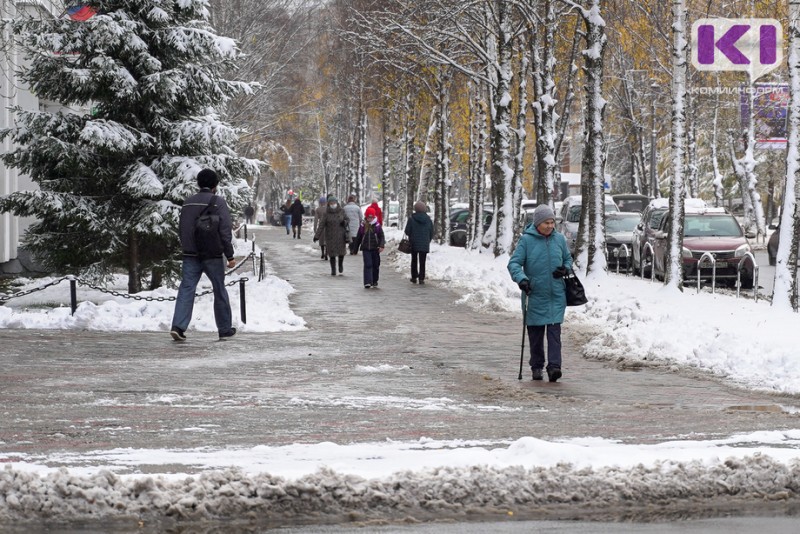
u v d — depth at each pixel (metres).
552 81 38.97
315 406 12.00
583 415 11.66
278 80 60.94
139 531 6.47
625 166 97.00
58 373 14.17
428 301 27.39
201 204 18.45
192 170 25.55
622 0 56.66
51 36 25.22
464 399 12.88
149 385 13.31
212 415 11.16
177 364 15.42
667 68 55.00
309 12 63.47
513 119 59.16
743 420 11.31
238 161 26.56
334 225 36.00
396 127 74.94
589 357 17.31
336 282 33.38
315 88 78.00
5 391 12.52
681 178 26.48
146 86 25.45
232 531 6.51
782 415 11.75
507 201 41.72
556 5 44.53
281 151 91.56
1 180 32.94
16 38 27.70
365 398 12.76
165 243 26.20
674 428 10.70
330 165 121.50
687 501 7.34
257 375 14.56
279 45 60.84
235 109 55.94
